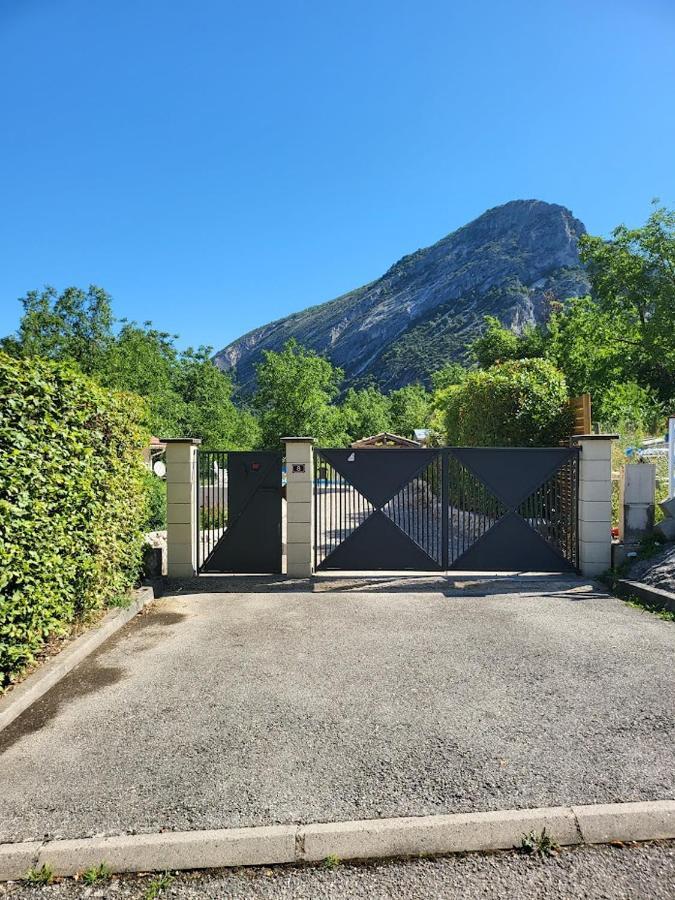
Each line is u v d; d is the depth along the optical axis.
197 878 2.37
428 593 7.10
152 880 2.37
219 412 47.38
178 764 3.13
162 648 5.12
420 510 8.23
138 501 6.89
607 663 4.54
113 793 2.87
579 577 7.81
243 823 2.60
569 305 30.39
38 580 4.49
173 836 2.52
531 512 8.11
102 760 3.19
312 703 3.88
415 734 3.41
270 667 4.59
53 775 3.05
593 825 2.56
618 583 6.99
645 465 7.84
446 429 16.59
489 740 3.31
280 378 45.28
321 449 8.23
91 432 5.59
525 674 4.33
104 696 4.07
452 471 10.02
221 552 8.15
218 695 4.05
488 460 8.13
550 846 2.48
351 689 4.11
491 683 4.17
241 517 8.14
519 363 12.70
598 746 3.22
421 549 8.09
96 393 5.74
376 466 8.22
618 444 12.37
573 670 4.40
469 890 2.25
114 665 4.70
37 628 4.47
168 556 8.03
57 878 2.40
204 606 6.64
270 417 45.94
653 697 3.88
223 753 3.24
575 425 11.27
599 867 2.36
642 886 2.25
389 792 2.82
